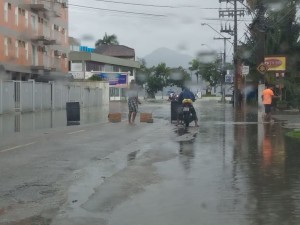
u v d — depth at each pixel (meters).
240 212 6.54
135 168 10.04
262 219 6.19
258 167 10.04
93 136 16.50
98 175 9.34
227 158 11.33
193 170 9.76
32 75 48.41
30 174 9.45
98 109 40.88
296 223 6.02
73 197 7.52
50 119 26.19
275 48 39.38
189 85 31.69
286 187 8.07
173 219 6.25
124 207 6.88
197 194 7.63
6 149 13.05
